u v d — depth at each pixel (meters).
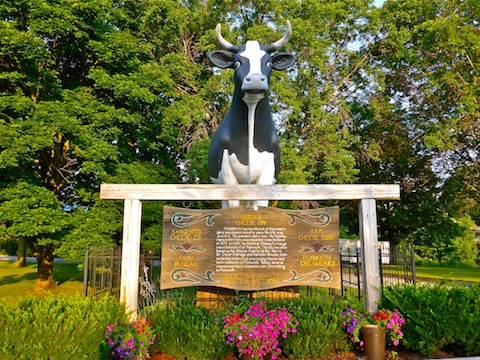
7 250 34.28
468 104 13.05
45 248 12.83
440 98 15.34
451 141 14.86
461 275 17.31
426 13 15.16
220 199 5.29
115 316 4.54
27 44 9.43
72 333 3.86
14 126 9.20
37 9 9.80
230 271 5.24
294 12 14.21
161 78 11.83
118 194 5.26
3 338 3.65
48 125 9.71
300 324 4.69
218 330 4.54
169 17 13.34
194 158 12.17
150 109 12.88
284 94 12.50
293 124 14.67
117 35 11.32
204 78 15.27
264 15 15.30
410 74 16.70
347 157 13.34
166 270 5.23
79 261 10.27
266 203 6.06
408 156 18.55
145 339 4.30
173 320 4.80
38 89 11.02
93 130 10.66
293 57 5.91
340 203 19.06
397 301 4.98
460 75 14.22
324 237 5.33
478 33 14.92
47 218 9.68
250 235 5.32
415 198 19.45
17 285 13.89
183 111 12.14
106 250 6.28
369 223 5.30
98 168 10.12
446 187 17.77
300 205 14.05
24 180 10.18
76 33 10.40
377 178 19.91
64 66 12.27
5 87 10.99
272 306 5.00
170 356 4.54
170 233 5.30
